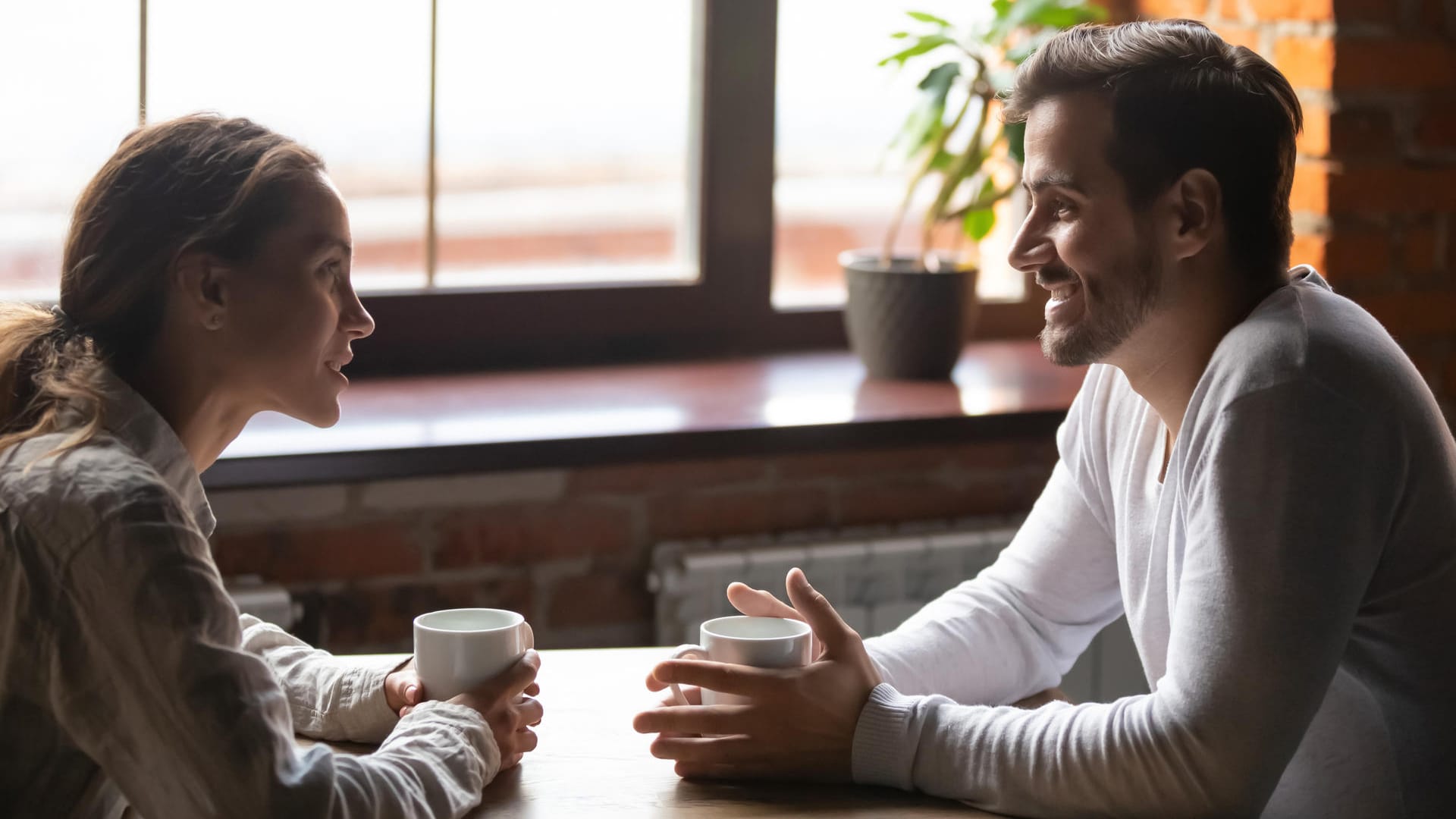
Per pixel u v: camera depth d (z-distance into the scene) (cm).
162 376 131
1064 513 180
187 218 127
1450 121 278
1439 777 145
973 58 283
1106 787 135
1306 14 270
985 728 142
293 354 132
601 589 270
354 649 255
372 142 273
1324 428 132
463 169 282
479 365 286
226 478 219
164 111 256
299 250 130
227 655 117
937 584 279
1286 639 129
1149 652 163
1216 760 130
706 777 144
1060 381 291
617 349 297
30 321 132
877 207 319
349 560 253
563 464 239
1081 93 145
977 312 323
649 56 292
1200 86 141
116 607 116
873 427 257
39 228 253
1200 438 140
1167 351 150
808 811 137
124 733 120
